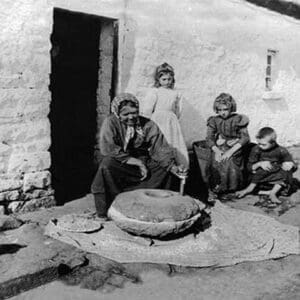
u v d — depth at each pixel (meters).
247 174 6.31
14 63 4.88
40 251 3.93
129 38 6.12
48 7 5.08
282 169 5.96
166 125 5.90
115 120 4.96
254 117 8.20
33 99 5.09
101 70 6.23
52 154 7.66
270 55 8.56
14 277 3.42
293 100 9.06
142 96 6.43
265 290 3.61
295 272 3.93
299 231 4.80
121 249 4.14
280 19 8.44
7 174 4.97
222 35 7.36
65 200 5.75
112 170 4.79
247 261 4.09
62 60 7.65
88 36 7.43
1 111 4.86
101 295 3.43
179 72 6.85
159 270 3.86
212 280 3.74
